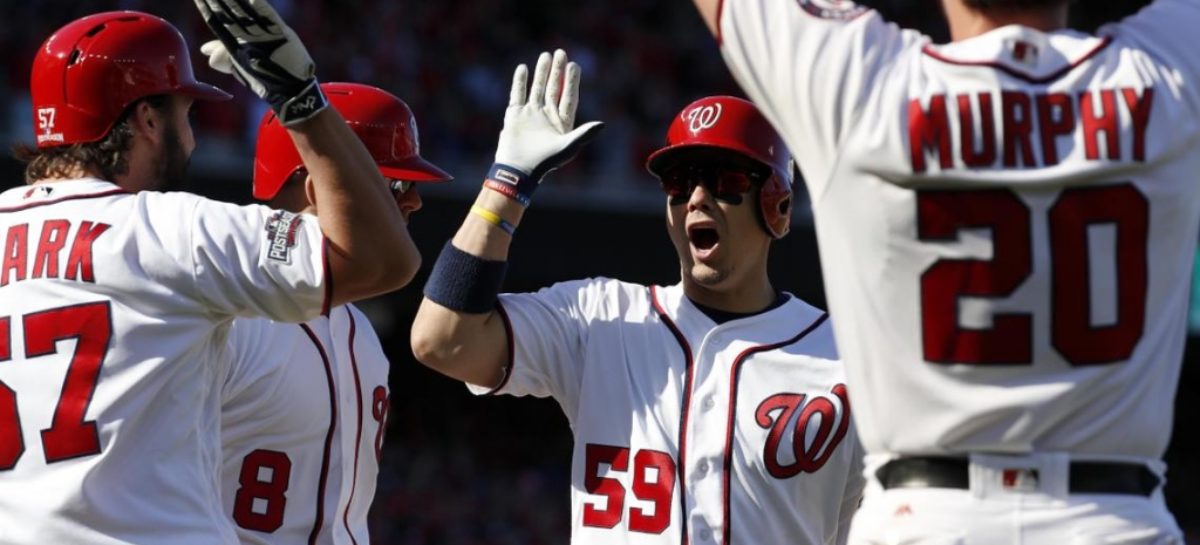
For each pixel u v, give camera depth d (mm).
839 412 12617
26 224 10914
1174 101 9008
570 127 12234
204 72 45875
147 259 10609
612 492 12508
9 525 10430
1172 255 9055
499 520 51344
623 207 48969
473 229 11961
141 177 11492
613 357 12812
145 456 10570
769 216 12914
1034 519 8914
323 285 10664
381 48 52094
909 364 9086
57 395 10492
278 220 10805
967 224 8922
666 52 58156
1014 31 9211
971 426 8969
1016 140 8914
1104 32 9344
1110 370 8883
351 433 13500
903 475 9250
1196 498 63875
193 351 10805
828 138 9195
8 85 43781
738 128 12828
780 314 13102
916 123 8984
